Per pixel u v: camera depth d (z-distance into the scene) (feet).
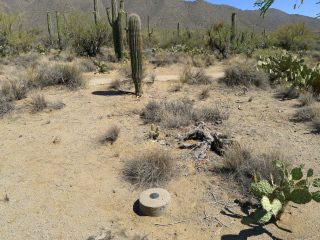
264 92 30.55
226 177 13.09
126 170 13.82
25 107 24.62
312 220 10.03
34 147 16.74
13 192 12.02
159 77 39.86
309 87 27.66
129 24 26.35
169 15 487.61
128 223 10.13
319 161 14.24
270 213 8.83
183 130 19.42
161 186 12.50
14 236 9.38
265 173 12.13
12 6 463.83
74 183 12.78
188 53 62.23
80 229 9.74
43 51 60.39
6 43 65.26
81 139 17.90
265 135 18.12
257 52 61.05
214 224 10.00
